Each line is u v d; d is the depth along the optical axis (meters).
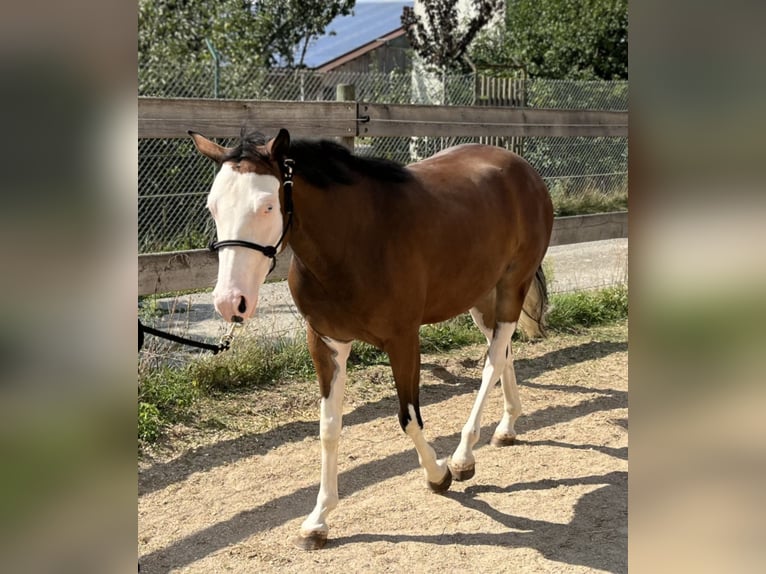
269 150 2.59
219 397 4.67
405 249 3.04
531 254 3.92
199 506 3.45
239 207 2.49
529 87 10.55
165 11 9.66
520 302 3.94
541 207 4.01
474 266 3.45
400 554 2.99
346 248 2.89
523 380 5.28
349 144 5.23
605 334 6.38
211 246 2.58
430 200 3.26
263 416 4.48
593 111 6.74
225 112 4.55
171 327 5.07
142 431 4.05
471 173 3.65
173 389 4.48
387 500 3.49
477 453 4.06
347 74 9.55
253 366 4.90
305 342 5.25
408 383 3.18
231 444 4.11
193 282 4.54
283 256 5.11
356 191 2.94
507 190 3.77
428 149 8.40
